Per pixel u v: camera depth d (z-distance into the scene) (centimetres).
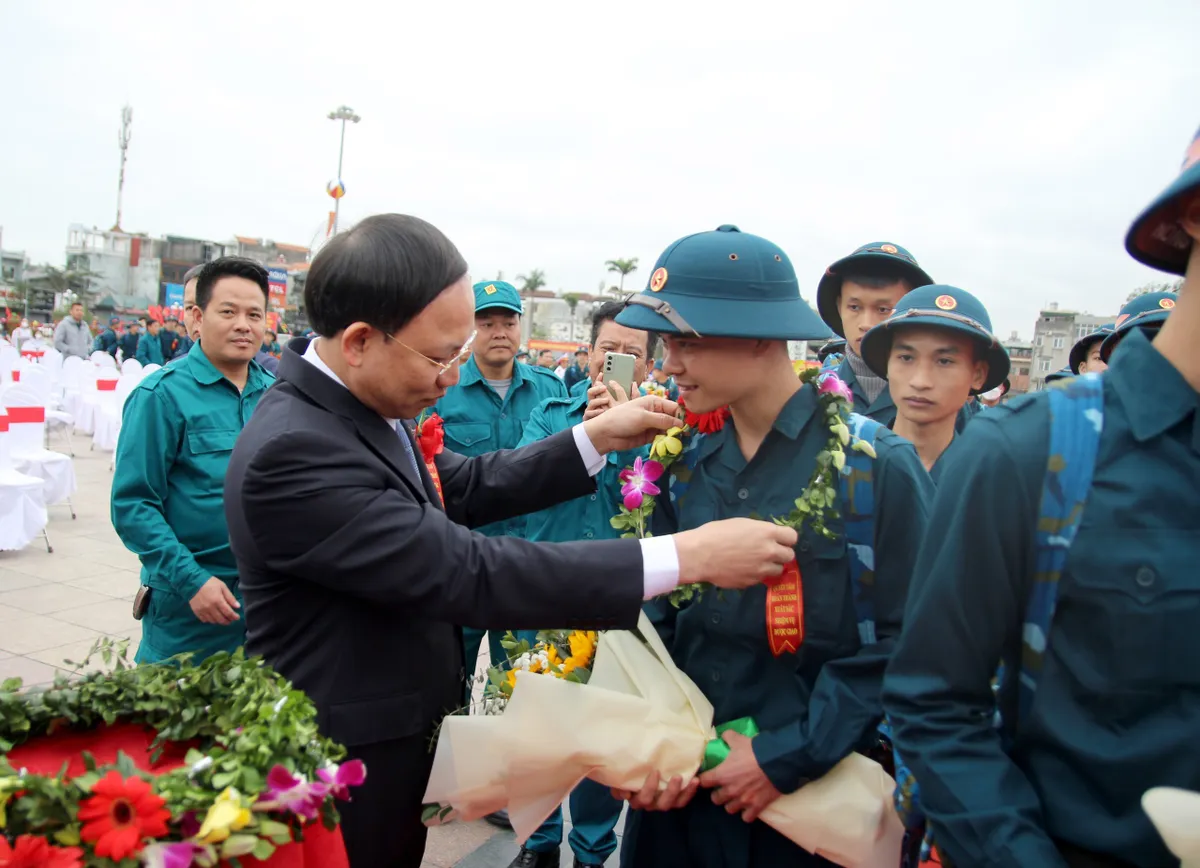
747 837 172
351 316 154
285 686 139
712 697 177
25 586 540
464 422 384
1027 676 113
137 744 136
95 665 409
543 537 316
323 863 134
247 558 159
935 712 118
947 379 275
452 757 161
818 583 165
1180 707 102
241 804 111
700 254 163
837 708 157
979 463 114
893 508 161
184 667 143
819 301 379
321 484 150
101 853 101
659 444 187
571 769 163
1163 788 99
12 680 134
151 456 281
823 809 157
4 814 105
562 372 1889
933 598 119
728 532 157
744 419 177
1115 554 104
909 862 149
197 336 385
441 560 150
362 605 159
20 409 695
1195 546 101
